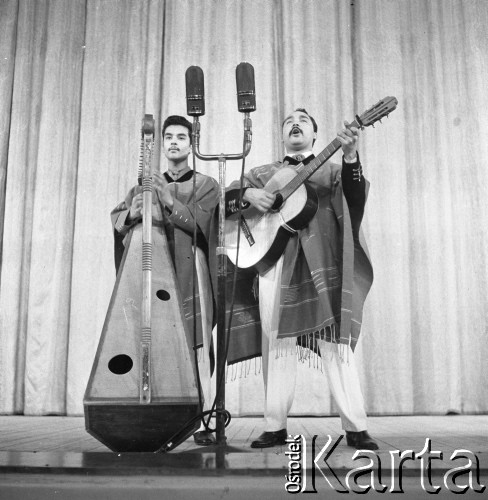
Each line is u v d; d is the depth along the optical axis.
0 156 4.42
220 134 4.33
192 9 4.54
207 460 1.37
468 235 4.24
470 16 4.52
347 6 4.51
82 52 4.54
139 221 1.94
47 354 4.15
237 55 4.46
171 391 1.71
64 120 4.45
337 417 3.89
